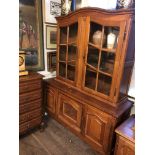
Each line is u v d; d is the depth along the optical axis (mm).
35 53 2148
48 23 2199
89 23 1591
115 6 1610
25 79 1726
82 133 1807
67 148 1844
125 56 1394
